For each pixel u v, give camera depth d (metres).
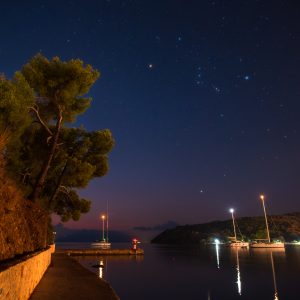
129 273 33.06
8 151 21.44
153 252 88.94
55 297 12.09
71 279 17.72
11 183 13.38
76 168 25.56
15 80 17.33
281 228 182.62
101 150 27.55
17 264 8.76
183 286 24.67
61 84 23.31
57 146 24.89
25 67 22.64
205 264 45.62
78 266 25.86
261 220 198.38
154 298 19.56
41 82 22.64
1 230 11.31
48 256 24.09
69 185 27.41
